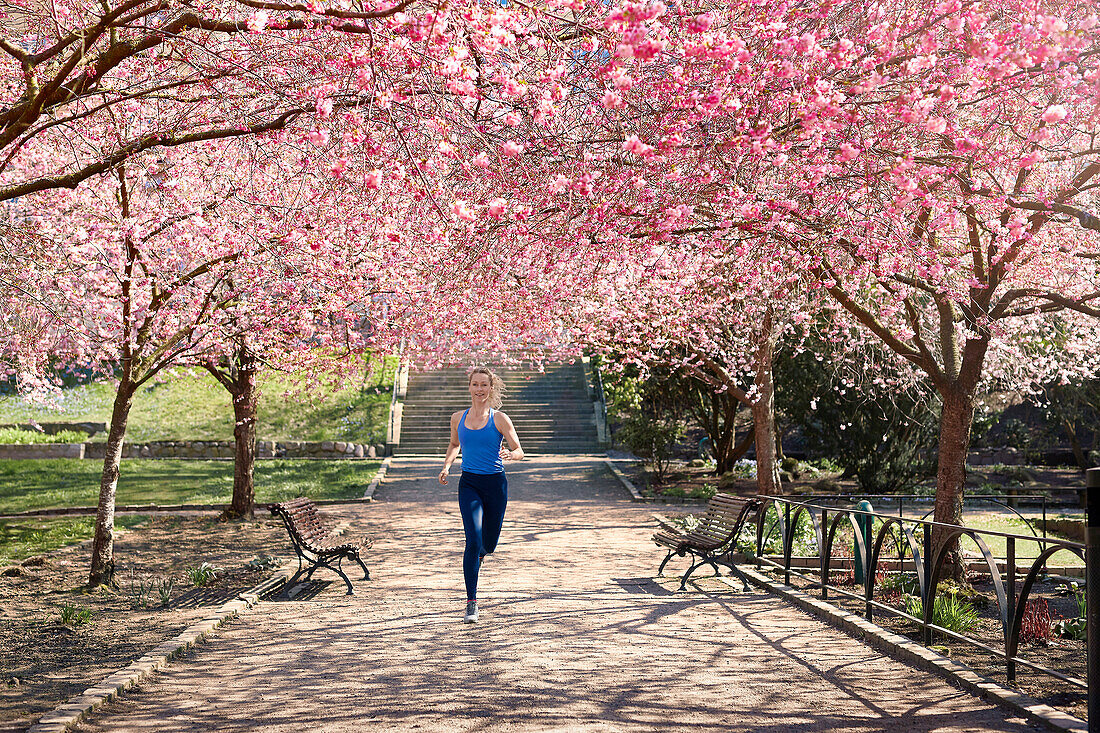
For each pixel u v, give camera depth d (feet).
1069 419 77.51
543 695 15.40
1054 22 14.96
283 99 17.62
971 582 30.32
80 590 27.76
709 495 58.75
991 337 27.55
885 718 14.16
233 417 87.76
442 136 16.93
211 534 41.65
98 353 34.01
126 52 15.67
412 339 43.68
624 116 18.42
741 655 18.58
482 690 15.74
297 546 29.22
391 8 14.12
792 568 31.42
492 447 21.80
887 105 17.89
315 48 16.78
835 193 19.35
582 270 30.60
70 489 59.67
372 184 16.52
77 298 27.48
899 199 18.19
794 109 17.25
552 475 70.08
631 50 12.84
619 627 21.47
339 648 19.40
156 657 18.03
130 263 28.17
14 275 25.26
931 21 16.79
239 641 20.45
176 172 28.45
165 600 25.44
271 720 14.12
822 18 17.66
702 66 17.29
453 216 20.88
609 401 93.30
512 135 18.89
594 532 43.93
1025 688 15.84
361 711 14.55
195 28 16.63
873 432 59.72
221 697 15.61
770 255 22.33
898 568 30.30
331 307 33.45
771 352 48.08
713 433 71.92
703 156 18.67
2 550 37.32
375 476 67.05
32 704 15.25
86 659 18.56
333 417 89.10
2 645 20.07
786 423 75.25
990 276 27.32
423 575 31.65
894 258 20.59
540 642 19.74
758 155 17.48
